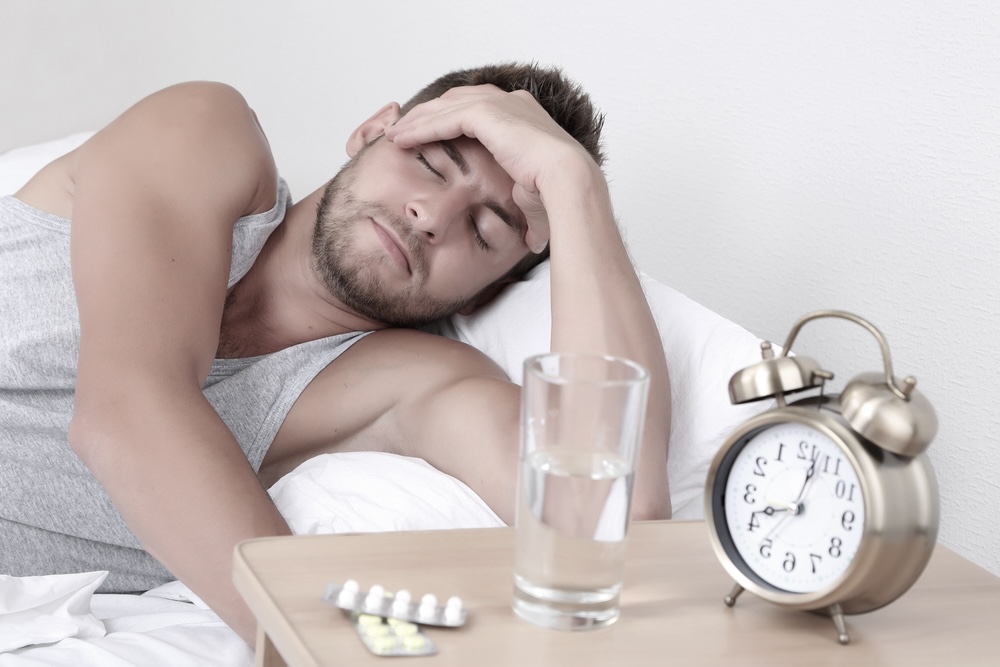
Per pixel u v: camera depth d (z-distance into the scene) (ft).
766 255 4.62
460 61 6.00
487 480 3.61
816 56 4.40
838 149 4.33
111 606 3.65
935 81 3.99
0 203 4.17
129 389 3.25
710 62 4.82
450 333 4.95
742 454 2.26
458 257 4.37
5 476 3.85
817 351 4.41
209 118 4.08
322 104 6.84
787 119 4.52
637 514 2.98
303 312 4.60
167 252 3.62
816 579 2.12
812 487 2.15
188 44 7.57
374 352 4.37
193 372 3.47
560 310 3.39
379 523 3.32
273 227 4.41
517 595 2.05
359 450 4.26
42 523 3.88
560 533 2.00
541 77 4.58
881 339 2.09
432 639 1.92
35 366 3.93
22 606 3.06
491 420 3.76
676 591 2.27
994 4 3.81
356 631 1.91
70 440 3.25
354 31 6.57
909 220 4.08
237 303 4.56
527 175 3.73
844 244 4.31
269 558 2.19
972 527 3.88
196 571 3.05
